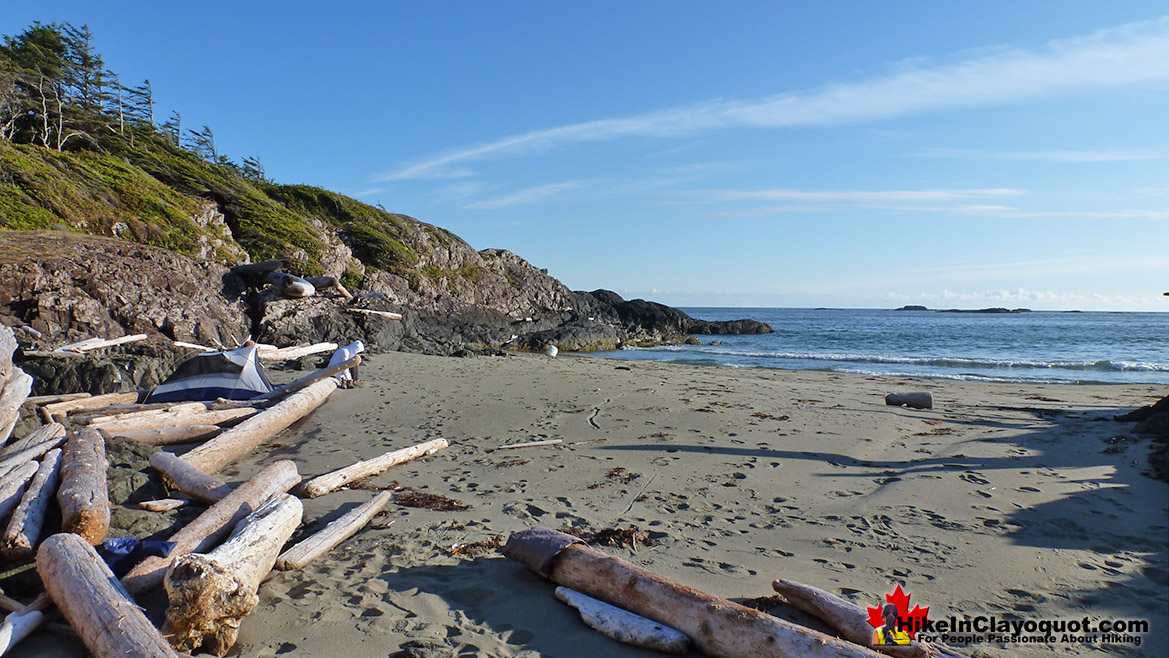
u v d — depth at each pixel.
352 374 13.02
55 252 16.73
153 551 4.16
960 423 9.67
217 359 10.75
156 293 17.58
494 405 11.06
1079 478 6.63
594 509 5.68
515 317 41.25
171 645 3.14
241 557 3.86
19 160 23.22
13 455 5.12
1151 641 3.46
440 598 3.93
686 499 5.97
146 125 49.72
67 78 42.06
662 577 3.73
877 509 5.69
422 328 29.14
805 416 10.16
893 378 18.94
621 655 3.31
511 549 4.34
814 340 43.41
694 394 12.49
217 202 34.25
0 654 3.17
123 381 11.13
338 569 4.37
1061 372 22.05
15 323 14.25
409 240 40.81
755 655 3.11
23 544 3.95
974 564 4.48
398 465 7.23
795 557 4.59
